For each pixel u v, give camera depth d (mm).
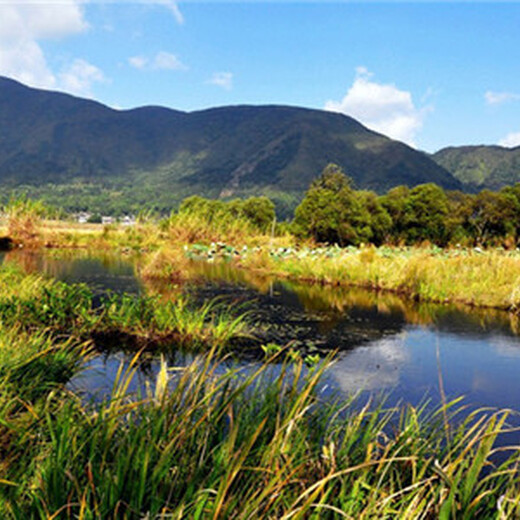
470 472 2113
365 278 13164
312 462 2496
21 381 3898
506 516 2092
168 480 2193
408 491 2312
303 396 2496
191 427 2457
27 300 7000
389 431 3764
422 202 26484
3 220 23375
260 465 2227
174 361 5637
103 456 2141
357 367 5773
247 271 16281
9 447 2670
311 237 24688
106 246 24547
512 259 13336
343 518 2043
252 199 31656
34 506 1991
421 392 4941
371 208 26453
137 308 7152
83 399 4102
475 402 4746
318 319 8656
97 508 1885
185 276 14141
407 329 8023
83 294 7621
